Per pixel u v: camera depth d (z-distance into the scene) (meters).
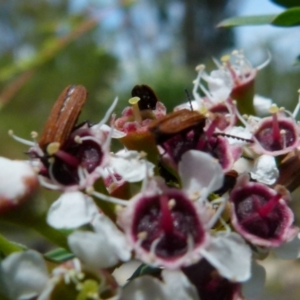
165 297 0.05
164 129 0.05
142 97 0.06
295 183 0.06
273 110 0.06
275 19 0.07
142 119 0.06
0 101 0.14
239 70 0.08
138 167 0.05
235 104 0.07
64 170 0.05
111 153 0.05
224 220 0.05
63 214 0.05
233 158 0.06
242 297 0.05
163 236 0.05
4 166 0.05
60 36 0.15
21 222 0.05
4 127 0.23
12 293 0.05
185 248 0.05
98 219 0.05
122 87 0.20
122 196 0.06
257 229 0.05
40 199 0.05
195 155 0.05
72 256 0.06
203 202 0.05
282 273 0.22
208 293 0.05
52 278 0.05
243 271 0.05
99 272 0.05
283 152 0.06
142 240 0.05
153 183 0.05
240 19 0.07
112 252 0.05
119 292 0.05
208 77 0.07
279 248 0.05
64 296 0.05
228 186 0.06
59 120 0.05
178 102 0.17
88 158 0.05
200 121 0.05
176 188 0.05
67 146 0.05
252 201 0.05
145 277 0.05
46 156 0.05
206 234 0.05
